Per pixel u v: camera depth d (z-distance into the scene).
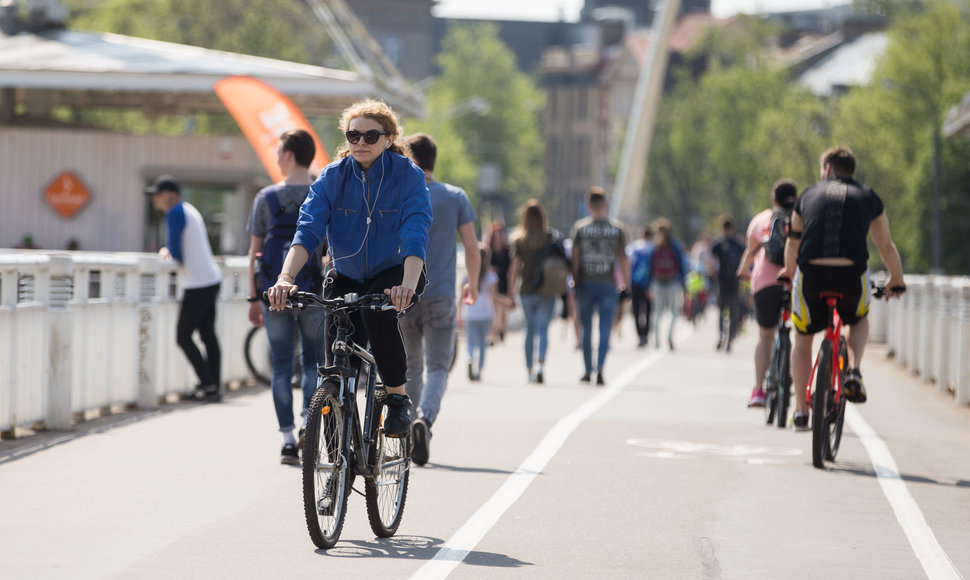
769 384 35.19
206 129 148.00
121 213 74.94
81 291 33.00
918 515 23.03
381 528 20.05
